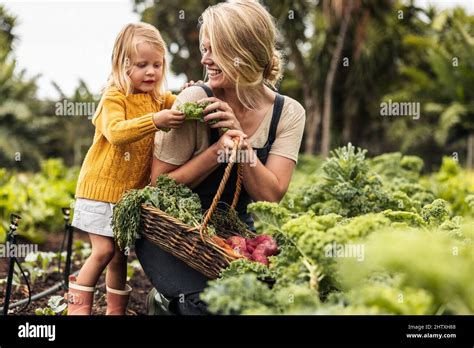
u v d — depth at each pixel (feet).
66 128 63.00
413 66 58.65
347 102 53.01
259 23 9.53
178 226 8.59
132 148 10.28
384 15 51.24
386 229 7.07
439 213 10.61
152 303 10.77
